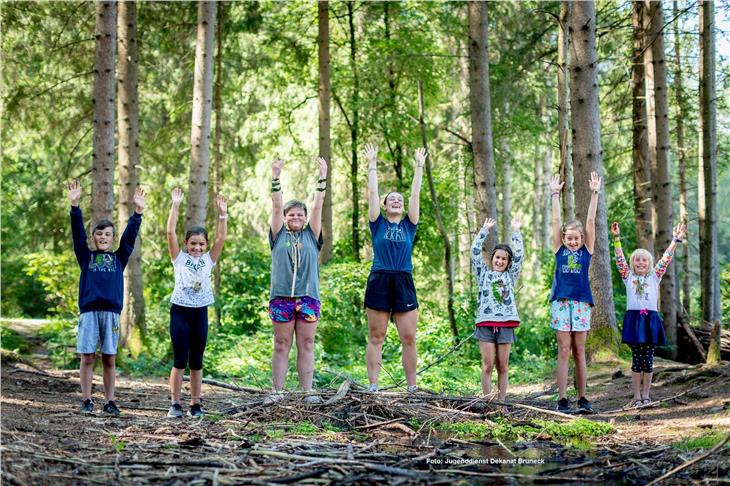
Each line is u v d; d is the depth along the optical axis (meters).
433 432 5.59
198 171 12.86
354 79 19.48
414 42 18.38
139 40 16.17
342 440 5.12
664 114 13.43
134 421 5.66
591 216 6.98
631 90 15.14
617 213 16.12
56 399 7.41
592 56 10.01
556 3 14.43
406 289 6.85
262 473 3.98
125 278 13.19
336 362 13.21
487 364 6.80
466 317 14.59
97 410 6.44
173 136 17.80
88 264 6.31
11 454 3.91
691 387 7.59
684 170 17.05
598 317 10.15
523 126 16.45
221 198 6.36
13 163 21.33
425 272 20.20
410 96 20.27
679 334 13.23
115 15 11.48
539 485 3.97
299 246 6.58
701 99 14.51
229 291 16.91
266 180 21.09
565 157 11.84
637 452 4.75
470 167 18.62
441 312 15.49
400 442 5.11
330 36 20.83
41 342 15.58
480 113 13.48
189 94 17.41
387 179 21.45
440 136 22.95
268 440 4.95
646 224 13.84
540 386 9.77
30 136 16.28
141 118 18.48
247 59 18.53
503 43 16.45
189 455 4.36
